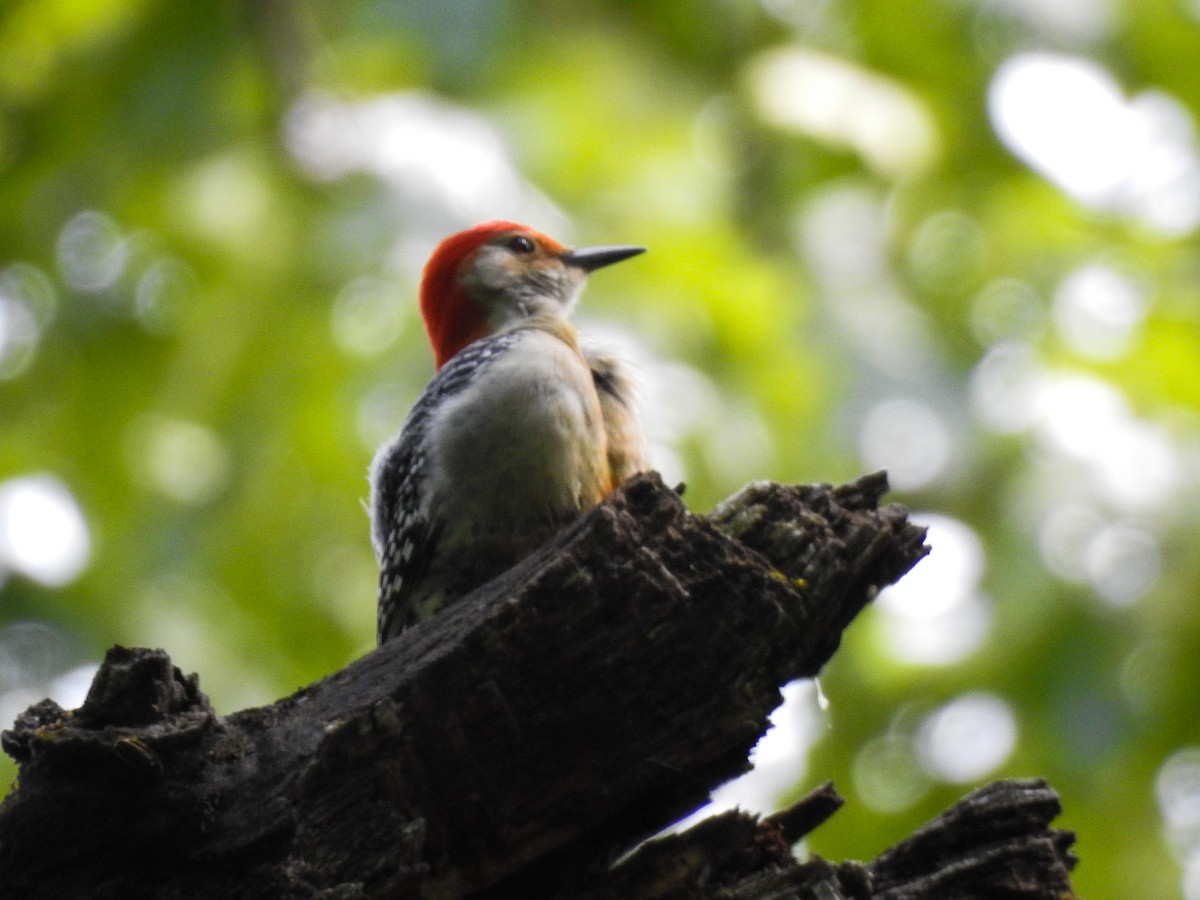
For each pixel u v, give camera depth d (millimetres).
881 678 12539
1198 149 14289
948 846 5504
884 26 13992
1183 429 12578
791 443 12492
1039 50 13703
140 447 13992
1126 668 11969
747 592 5055
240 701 12922
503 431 7480
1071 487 11992
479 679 4910
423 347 13062
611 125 13648
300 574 13469
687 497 12266
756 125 13258
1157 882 12008
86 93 13547
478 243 10266
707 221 13125
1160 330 13250
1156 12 13883
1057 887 5398
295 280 13031
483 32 12570
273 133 12898
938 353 12883
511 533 7617
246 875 4660
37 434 14195
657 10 13719
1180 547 11719
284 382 13258
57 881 4660
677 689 5035
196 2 13234
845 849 12289
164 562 13383
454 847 5016
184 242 13484
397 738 4836
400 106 12875
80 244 14617
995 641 12078
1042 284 13984
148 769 4559
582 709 4984
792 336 12727
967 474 12336
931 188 13906
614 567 4969
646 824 5309
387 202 12414
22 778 4621
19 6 13094
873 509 5410
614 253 10461
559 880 5266
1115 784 12172
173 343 14094
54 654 13188
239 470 13320
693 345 12734
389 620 7980
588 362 8477
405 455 8320
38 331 14391
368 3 12773
